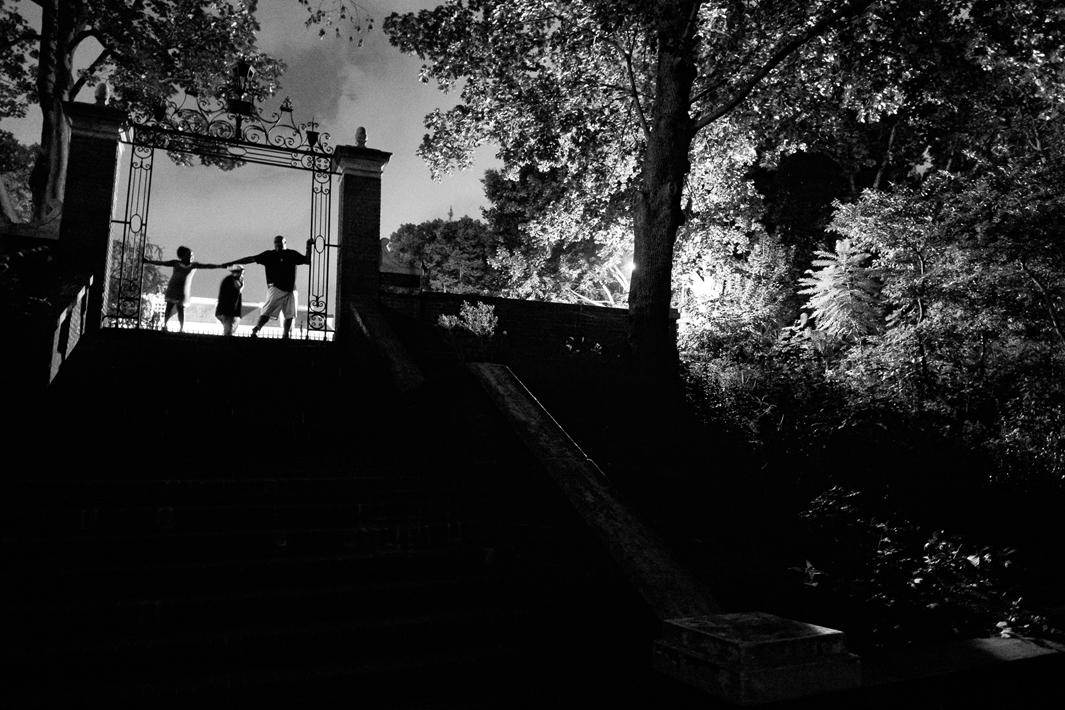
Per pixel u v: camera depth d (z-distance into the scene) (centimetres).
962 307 1266
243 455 655
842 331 1462
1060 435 1070
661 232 1039
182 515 470
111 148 995
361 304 1042
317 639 381
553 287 2833
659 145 1066
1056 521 842
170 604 380
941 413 1114
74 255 948
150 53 2041
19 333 652
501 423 543
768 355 1320
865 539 620
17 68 2031
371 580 461
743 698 317
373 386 871
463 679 383
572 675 409
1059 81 1270
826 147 1705
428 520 537
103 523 450
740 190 1756
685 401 839
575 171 1689
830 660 341
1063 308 1209
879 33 1279
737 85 1407
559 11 1345
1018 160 1352
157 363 869
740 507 642
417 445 691
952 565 593
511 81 1474
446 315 1141
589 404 761
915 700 370
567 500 464
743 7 1208
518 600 468
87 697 315
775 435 820
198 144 1109
